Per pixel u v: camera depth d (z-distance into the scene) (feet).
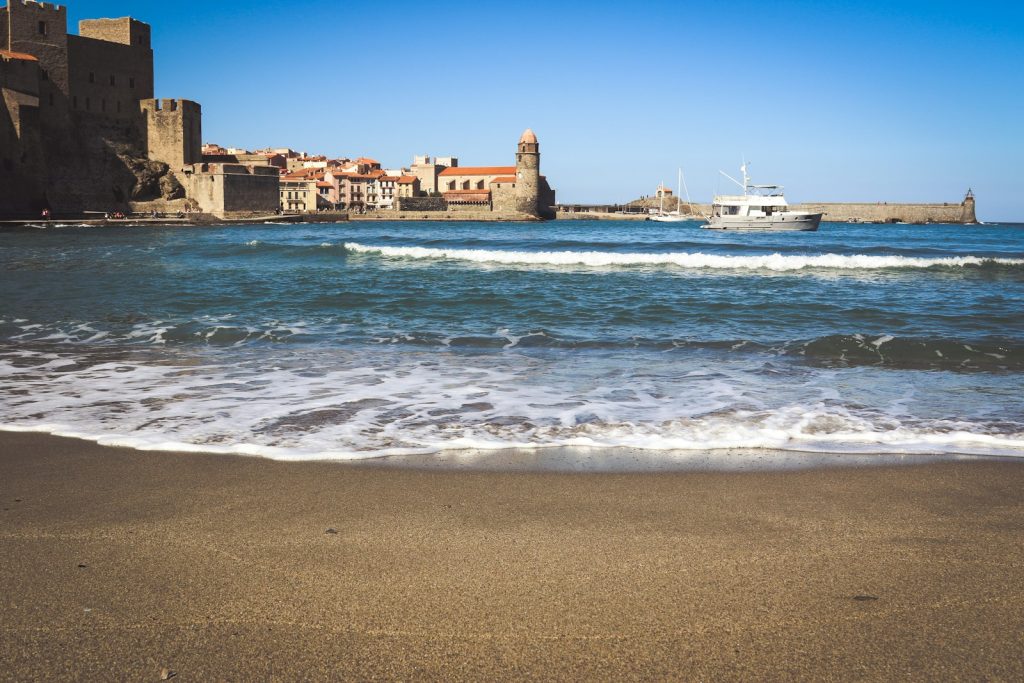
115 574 14.56
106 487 19.53
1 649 12.01
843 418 27.09
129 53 361.71
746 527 17.13
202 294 62.75
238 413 27.50
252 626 12.76
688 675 11.48
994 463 21.94
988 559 15.46
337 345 42.29
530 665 11.71
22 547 15.80
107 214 332.39
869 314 52.16
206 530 16.72
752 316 51.75
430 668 11.63
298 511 17.93
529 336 44.60
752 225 294.05
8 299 59.62
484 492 19.40
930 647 12.24
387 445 23.54
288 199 460.96
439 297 60.70
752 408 28.55
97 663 11.68
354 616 13.09
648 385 32.58
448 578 14.51
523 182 479.82
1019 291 65.26
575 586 14.21
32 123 311.68
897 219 524.52
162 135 366.84
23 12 319.06
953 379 33.86
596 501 18.78
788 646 12.27
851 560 15.40
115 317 51.16
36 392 30.71
